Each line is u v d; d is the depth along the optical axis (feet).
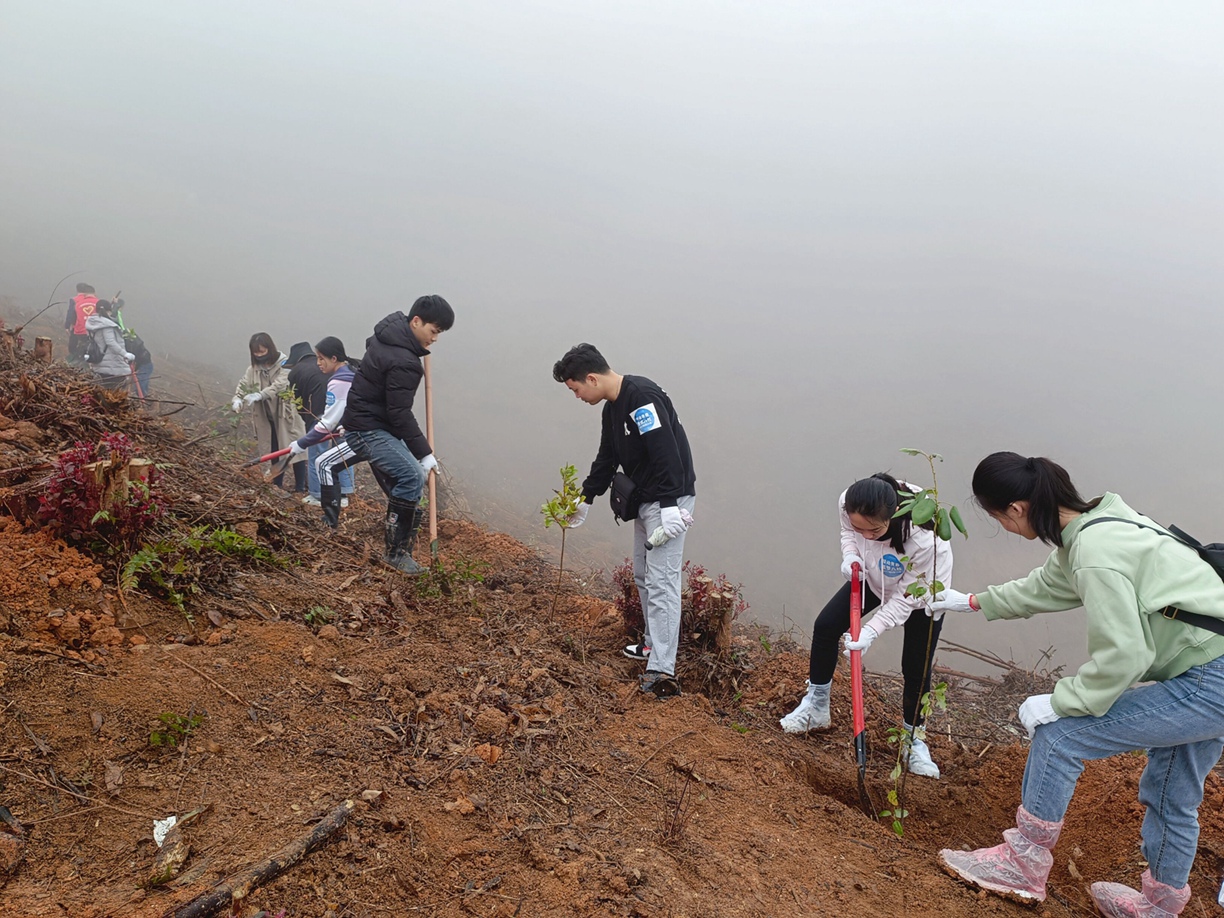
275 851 7.09
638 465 13.48
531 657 13.09
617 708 12.52
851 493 12.04
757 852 9.37
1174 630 8.53
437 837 8.04
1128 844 11.60
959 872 9.80
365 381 15.53
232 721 8.73
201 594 11.00
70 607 9.35
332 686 10.12
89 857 6.57
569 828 8.91
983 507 9.90
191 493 14.34
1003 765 13.91
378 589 13.78
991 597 11.00
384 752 9.22
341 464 16.43
